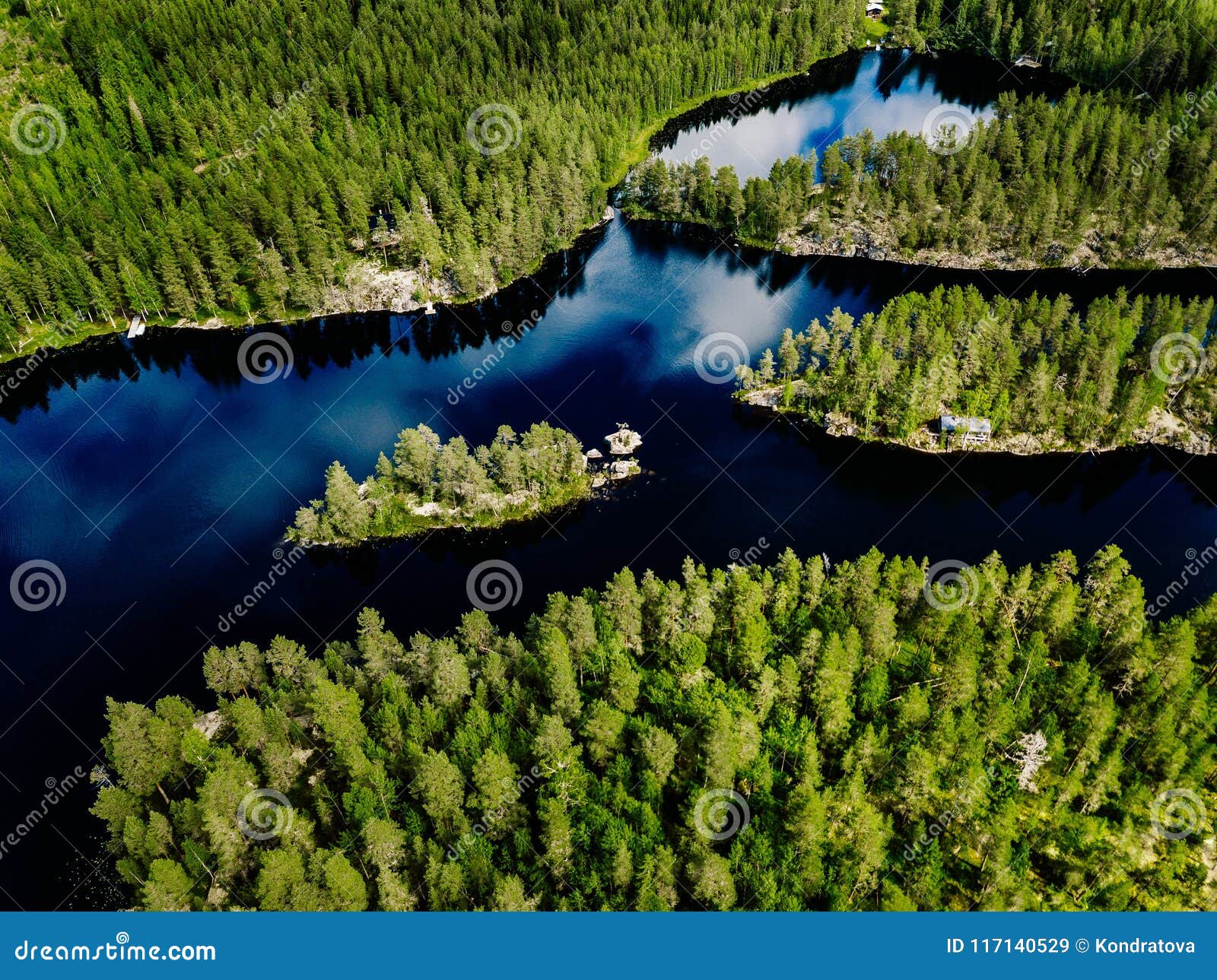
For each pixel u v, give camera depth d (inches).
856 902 2797.7
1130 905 2815.0
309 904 2758.4
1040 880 2913.4
